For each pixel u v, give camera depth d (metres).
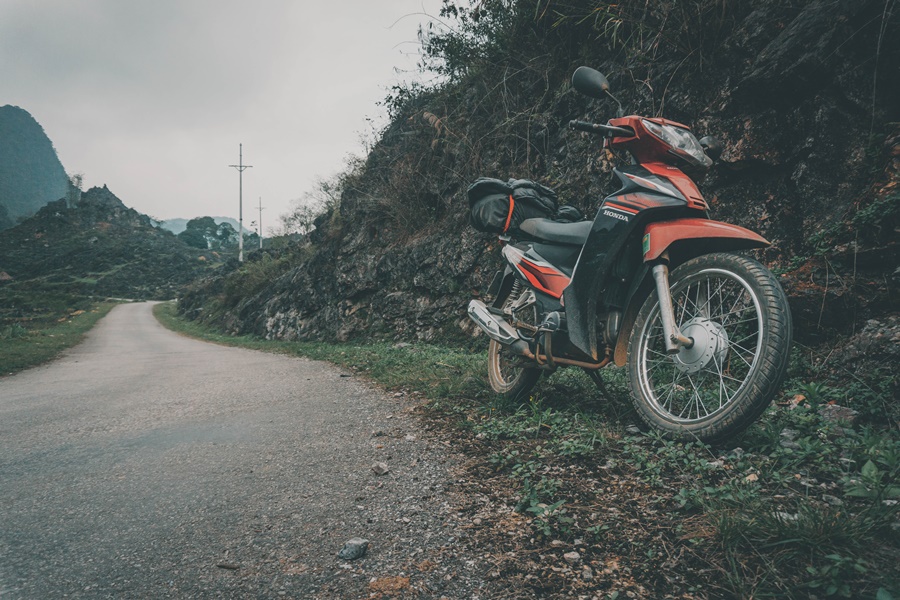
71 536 1.92
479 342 7.43
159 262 121.69
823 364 3.01
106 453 3.03
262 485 2.33
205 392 5.19
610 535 1.63
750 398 2.02
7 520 2.11
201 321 38.81
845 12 3.70
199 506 2.13
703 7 4.83
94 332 32.88
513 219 3.26
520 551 1.60
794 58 3.92
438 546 1.67
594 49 6.60
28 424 4.11
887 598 1.17
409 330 9.47
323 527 1.87
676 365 2.34
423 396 4.02
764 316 2.06
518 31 7.81
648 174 2.51
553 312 2.87
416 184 10.52
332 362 7.40
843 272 3.24
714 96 4.64
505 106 7.91
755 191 4.14
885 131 3.44
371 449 2.75
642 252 2.47
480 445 2.62
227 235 166.62
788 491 1.79
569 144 6.61
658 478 1.95
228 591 1.49
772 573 1.35
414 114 10.82
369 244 12.04
